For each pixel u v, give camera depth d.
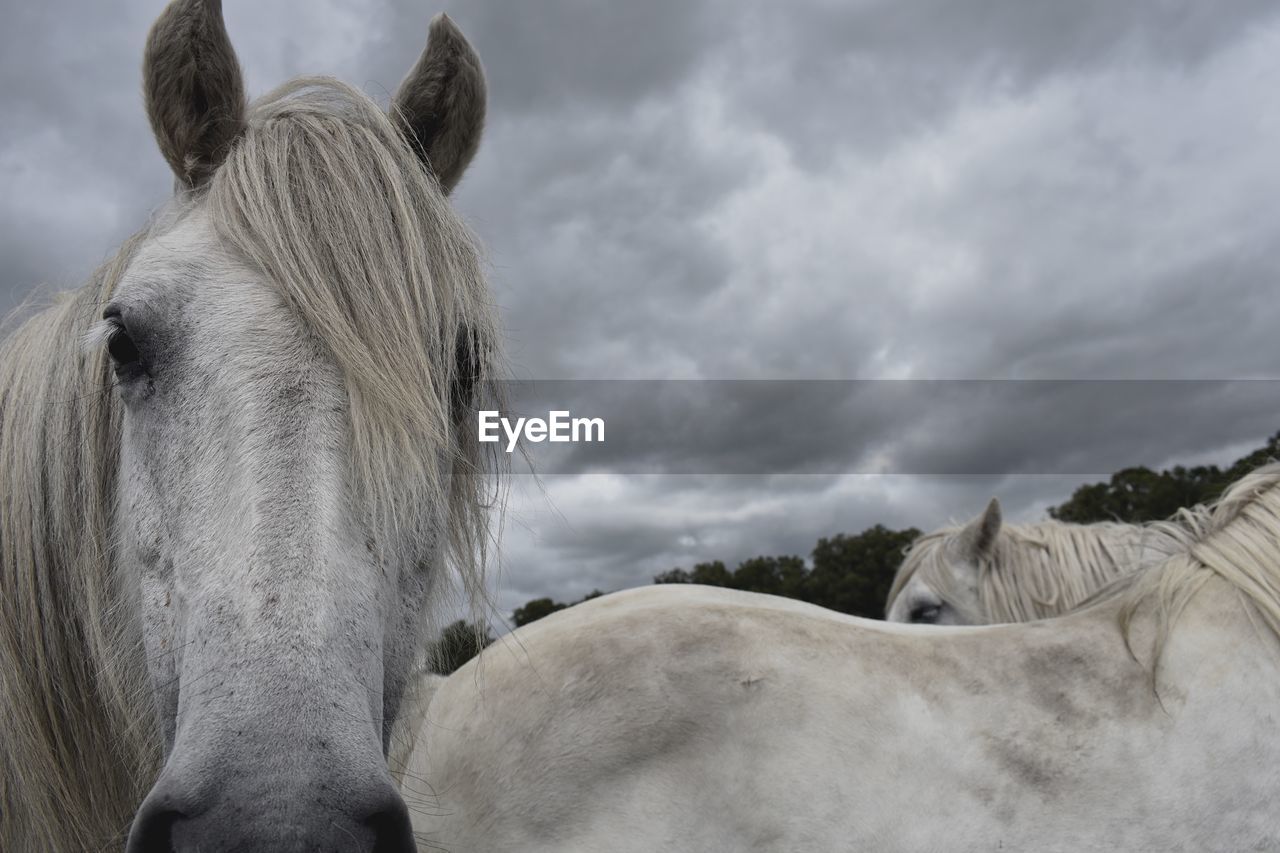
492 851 0.66
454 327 0.63
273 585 0.49
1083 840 0.64
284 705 0.46
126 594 0.65
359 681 0.49
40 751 0.67
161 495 0.56
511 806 0.67
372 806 0.45
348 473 0.54
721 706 0.68
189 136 0.68
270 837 0.43
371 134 0.64
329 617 0.49
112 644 0.66
